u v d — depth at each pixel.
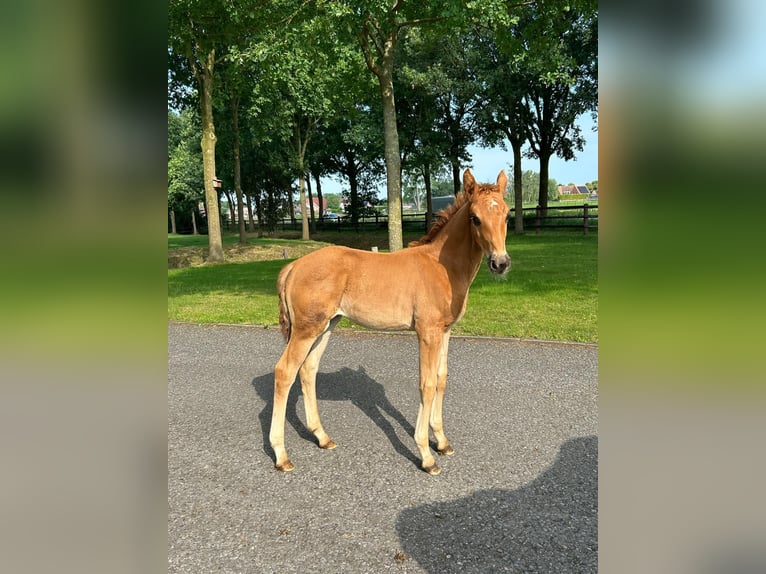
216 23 9.01
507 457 3.27
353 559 2.33
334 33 7.85
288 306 3.38
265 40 7.64
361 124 19.53
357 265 3.33
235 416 4.11
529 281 9.16
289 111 17.03
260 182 26.11
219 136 18.94
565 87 18.61
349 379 4.88
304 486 3.01
